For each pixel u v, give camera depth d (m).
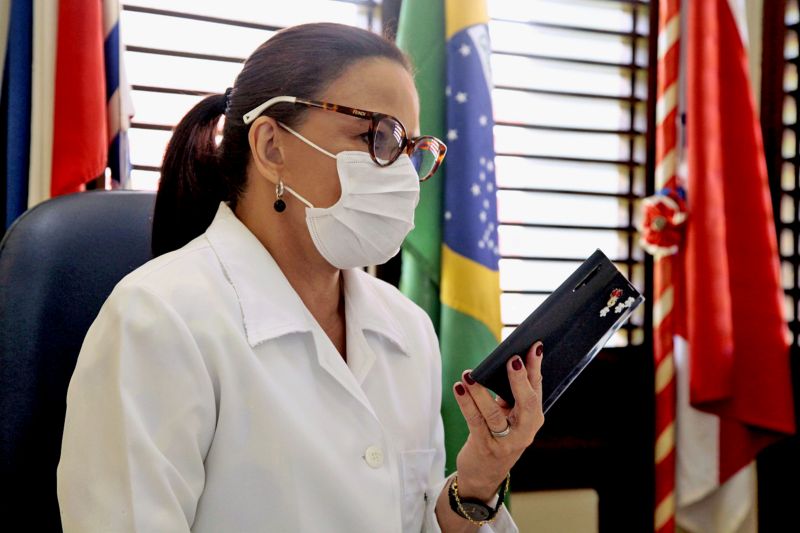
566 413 1.88
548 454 1.87
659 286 1.85
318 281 0.90
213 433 0.72
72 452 0.67
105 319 0.71
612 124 1.94
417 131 0.91
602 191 1.93
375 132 0.83
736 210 1.87
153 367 0.69
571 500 1.87
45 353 0.84
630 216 1.93
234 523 0.72
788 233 2.07
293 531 0.72
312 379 0.81
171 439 0.68
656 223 1.81
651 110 1.93
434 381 1.01
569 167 1.89
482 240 1.55
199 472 0.70
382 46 0.86
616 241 1.95
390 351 0.94
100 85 1.35
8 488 0.80
